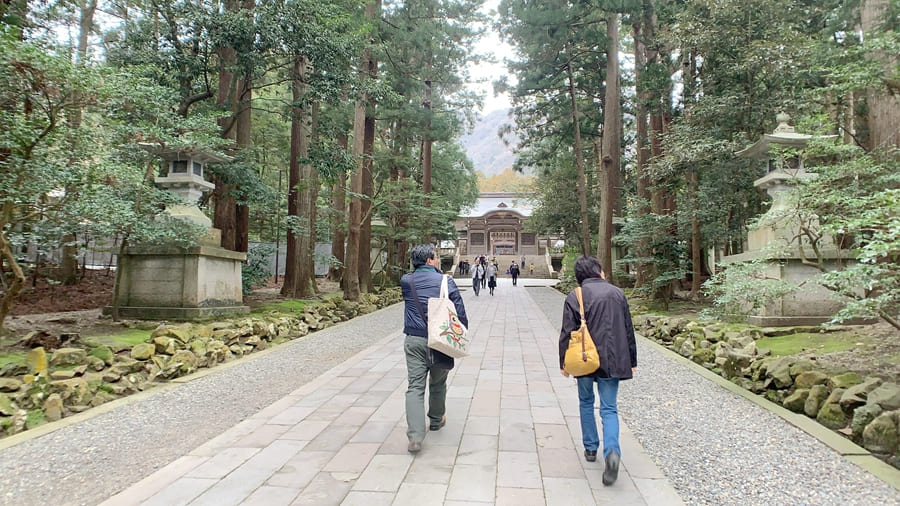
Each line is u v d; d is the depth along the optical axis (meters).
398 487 2.82
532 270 40.56
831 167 4.87
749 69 10.00
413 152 27.83
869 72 5.69
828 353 5.26
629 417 4.20
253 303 11.75
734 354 5.44
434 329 3.31
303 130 13.19
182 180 8.48
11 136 4.91
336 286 19.34
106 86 5.32
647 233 11.13
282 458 3.26
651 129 14.98
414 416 3.30
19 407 4.07
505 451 3.37
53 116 5.11
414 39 14.91
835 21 10.00
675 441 3.62
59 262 11.50
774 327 6.97
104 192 5.98
